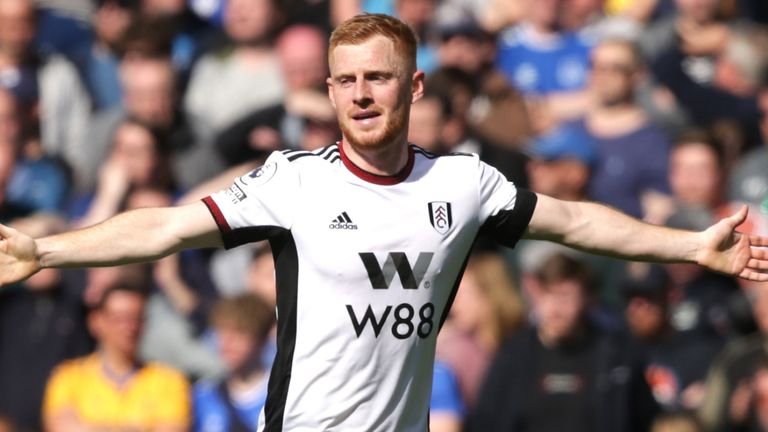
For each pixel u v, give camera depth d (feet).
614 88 165.58
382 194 79.15
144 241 78.07
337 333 78.69
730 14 183.62
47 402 137.80
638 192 161.48
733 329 144.05
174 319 143.23
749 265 83.46
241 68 164.25
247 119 157.28
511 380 134.82
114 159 159.12
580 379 133.59
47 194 161.68
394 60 78.07
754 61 177.88
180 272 148.15
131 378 135.95
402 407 80.23
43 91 168.04
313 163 79.56
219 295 148.87
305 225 78.64
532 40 176.76
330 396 79.20
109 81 171.83
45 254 77.41
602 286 147.33
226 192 79.36
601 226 81.76
